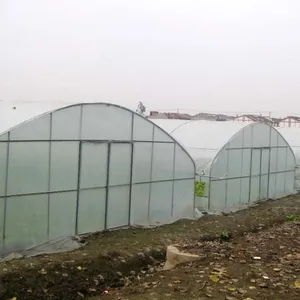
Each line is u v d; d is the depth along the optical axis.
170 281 8.67
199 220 17.08
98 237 13.81
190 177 17.47
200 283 8.35
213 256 10.17
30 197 12.47
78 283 10.13
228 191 19.98
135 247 12.55
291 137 30.64
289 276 8.62
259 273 8.80
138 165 15.47
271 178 23.03
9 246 12.02
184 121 25.80
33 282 9.71
